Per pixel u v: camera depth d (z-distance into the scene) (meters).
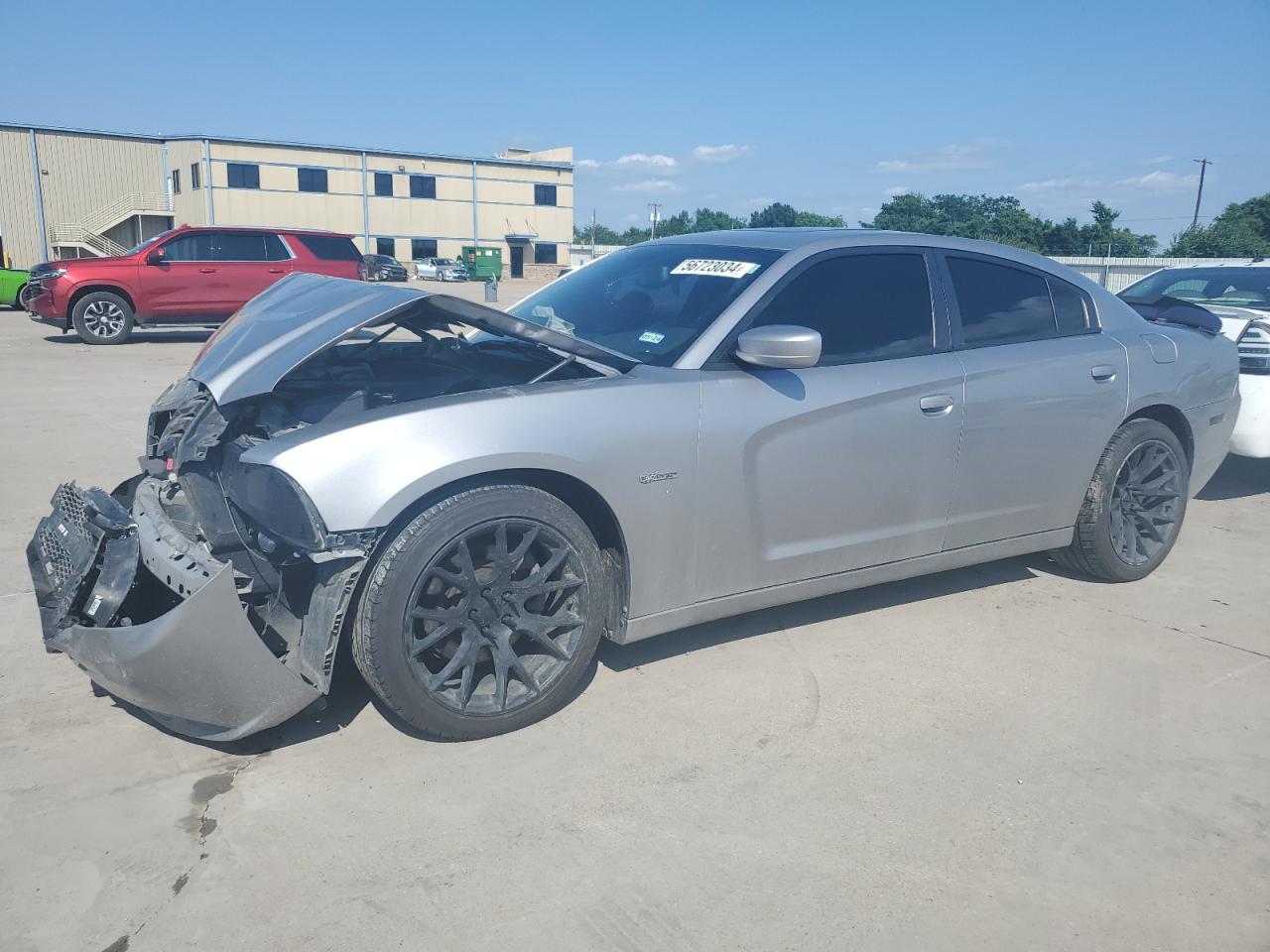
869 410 3.55
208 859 2.45
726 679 3.49
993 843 2.61
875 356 3.67
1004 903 2.38
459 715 2.94
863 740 3.11
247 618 2.68
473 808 2.68
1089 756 3.06
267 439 3.01
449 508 2.80
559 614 3.14
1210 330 4.90
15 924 2.20
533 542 3.01
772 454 3.37
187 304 14.60
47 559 3.15
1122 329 4.41
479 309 3.15
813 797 2.79
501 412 2.90
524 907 2.31
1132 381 4.31
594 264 4.41
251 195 52.03
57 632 2.92
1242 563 4.97
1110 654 3.81
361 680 3.40
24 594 4.11
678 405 3.18
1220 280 6.88
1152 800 2.83
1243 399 5.66
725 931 2.25
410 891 2.35
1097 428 4.23
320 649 2.73
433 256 59.44
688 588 3.33
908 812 2.73
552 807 2.70
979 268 4.06
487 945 2.19
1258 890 2.46
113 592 2.90
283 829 2.57
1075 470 4.23
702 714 3.24
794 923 2.29
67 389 9.47
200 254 14.68
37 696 3.24
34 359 12.01
